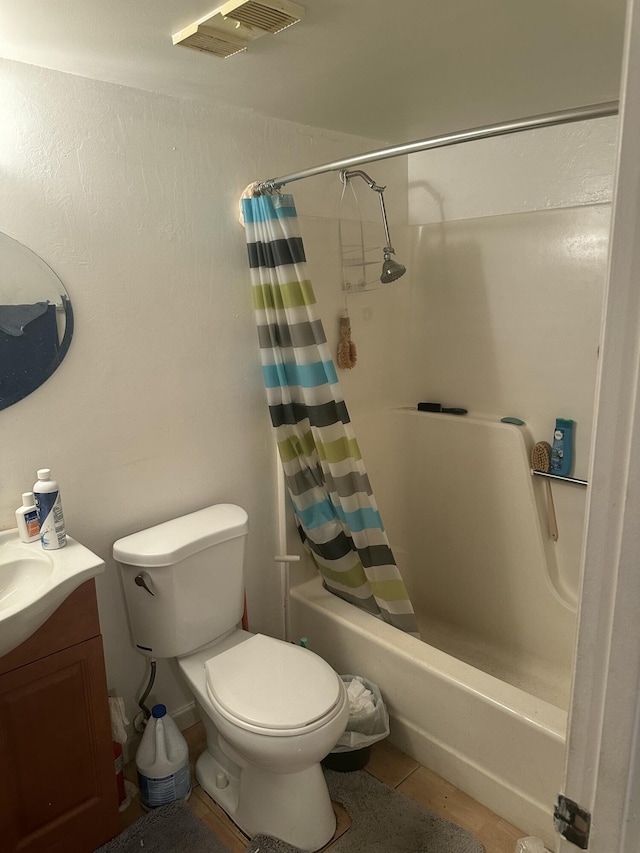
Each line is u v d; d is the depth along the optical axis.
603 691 0.59
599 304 2.18
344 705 1.68
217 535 1.91
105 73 1.66
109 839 1.74
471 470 2.54
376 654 2.06
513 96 1.96
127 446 1.91
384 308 2.69
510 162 2.36
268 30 1.37
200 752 2.11
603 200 2.14
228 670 1.78
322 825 1.73
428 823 1.78
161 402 1.97
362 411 2.68
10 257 1.60
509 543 2.44
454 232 2.57
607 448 0.55
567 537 2.34
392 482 2.83
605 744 0.60
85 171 1.70
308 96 1.91
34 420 1.70
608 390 0.54
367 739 1.95
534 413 2.43
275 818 1.71
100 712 1.66
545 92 1.93
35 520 1.65
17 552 1.62
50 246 1.67
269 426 2.29
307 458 2.17
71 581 1.47
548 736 1.65
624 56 0.50
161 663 2.11
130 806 1.88
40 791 1.57
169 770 1.84
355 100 1.96
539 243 2.31
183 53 1.54
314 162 2.29
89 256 1.74
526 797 1.73
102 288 1.78
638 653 0.56
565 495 2.32
